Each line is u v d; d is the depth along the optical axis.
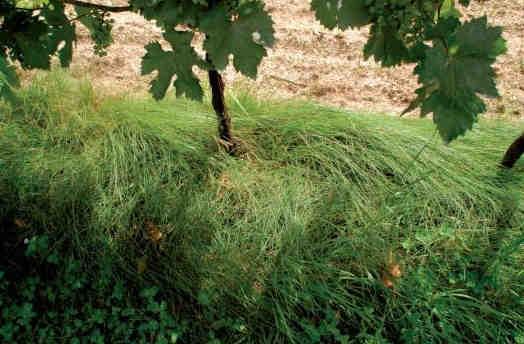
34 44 2.10
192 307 2.52
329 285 2.48
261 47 1.67
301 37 4.17
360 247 2.58
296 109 3.17
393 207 2.70
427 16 1.65
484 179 2.88
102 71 3.76
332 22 1.64
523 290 2.51
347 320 2.46
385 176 2.89
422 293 2.45
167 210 2.66
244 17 1.66
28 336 2.45
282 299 2.45
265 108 3.21
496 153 3.00
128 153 2.85
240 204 2.73
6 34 2.05
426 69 1.56
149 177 2.75
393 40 1.71
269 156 3.03
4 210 2.72
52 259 2.58
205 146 3.02
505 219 2.74
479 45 1.51
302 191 2.76
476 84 1.53
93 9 2.24
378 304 2.49
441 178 2.86
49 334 2.45
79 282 2.54
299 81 3.80
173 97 3.24
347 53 4.07
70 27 2.14
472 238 2.66
